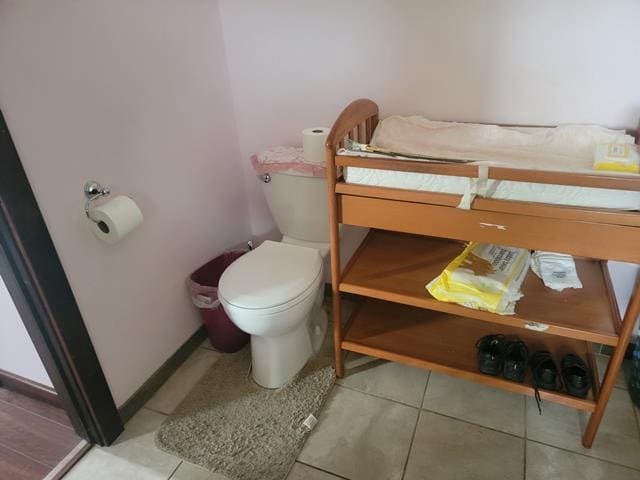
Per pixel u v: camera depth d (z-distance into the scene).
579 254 1.11
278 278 1.52
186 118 1.65
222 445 1.44
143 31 1.41
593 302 1.31
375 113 1.60
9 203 1.08
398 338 1.62
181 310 1.78
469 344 1.57
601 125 1.42
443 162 1.14
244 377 1.72
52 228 1.20
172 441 1.46
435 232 1.24
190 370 1.77
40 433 1.52
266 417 1.53
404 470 1.34
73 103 1.21
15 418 1.58
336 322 1.56
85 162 1.28
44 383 1.59
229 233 2.04
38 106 1.12
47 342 1.26
